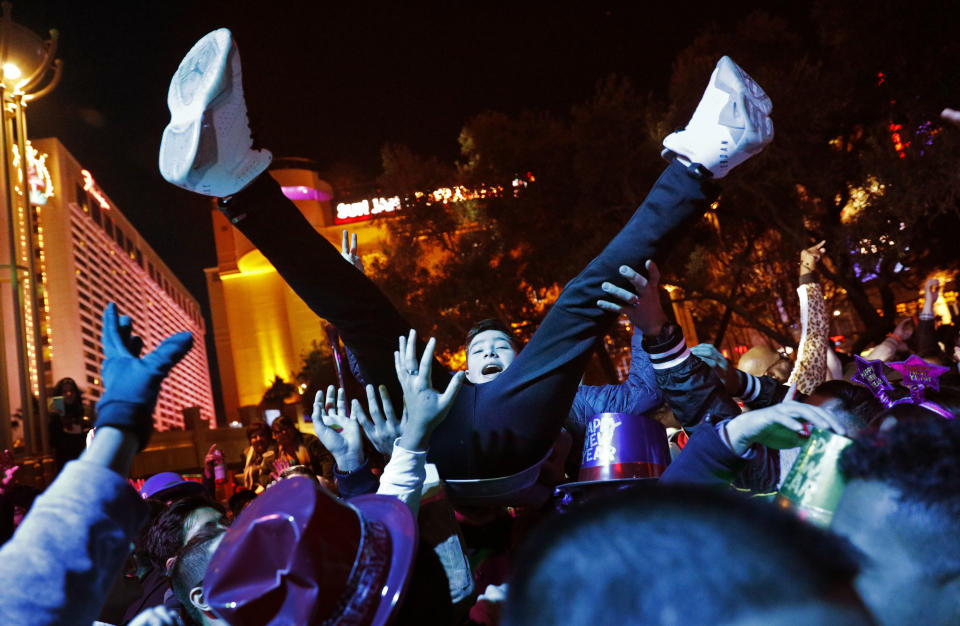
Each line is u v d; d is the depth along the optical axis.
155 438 36.44
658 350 2.56
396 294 22.92
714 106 2.33
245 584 1.36
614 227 19.36
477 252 21.70
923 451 1.15
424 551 1.63
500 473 2.54
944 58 13.88
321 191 77.56
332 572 1.35
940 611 1.09
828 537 0.64
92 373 133.25
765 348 4.99
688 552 0.60
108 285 151.38
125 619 3.75
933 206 14.77
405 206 23.39
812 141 16.11
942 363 5.69
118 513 1.32
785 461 2.48
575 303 2.43
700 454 1.83
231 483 9.98
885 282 18.09
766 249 20.94
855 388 2.63
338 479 2.53
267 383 89.25
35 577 1.23
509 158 20.31
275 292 90.88
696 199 2.39
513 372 2.50
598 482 2.45
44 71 12.55
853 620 0.59
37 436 11.59
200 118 2.05
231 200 2.29
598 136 18.64
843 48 15.35
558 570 0.64
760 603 0.57
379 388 2.55
